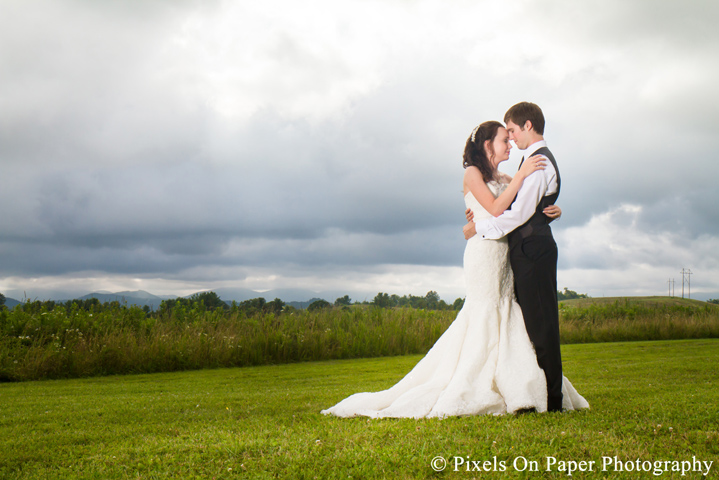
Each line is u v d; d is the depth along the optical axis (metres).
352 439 3.22
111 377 9.08
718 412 3.82
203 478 2.70
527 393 3.76
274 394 6.17
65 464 3.11
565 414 3.74
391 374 8.53
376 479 2.57
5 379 8.64
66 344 9.67
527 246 3.93
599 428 3.34
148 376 9.15
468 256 4.19
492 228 4.01
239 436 3.53
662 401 4.52
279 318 13.24
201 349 10.66
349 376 8.41
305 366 10.51
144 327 11.38
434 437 3.13
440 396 3.90
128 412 5.00
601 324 17.91
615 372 7.80
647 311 19.23
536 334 3.88
